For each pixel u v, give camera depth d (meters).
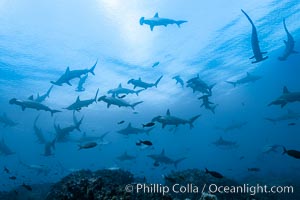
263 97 48.09
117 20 21.75
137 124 51.53
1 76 27.84
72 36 23.14
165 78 33.25
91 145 8.51
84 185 7.07
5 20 20.31
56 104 37.00
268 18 23.56
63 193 7.48
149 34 23.94
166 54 27.50
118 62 27.47
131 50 25.91
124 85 32.47
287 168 42.03
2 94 33.53
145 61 28.20
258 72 36.38
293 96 11.84
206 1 20.97
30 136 59.12
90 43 24.19
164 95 39.75
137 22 22.16
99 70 28.53
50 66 26.64
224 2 21.27
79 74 15.06
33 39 22.73
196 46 27.00
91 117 46.25
